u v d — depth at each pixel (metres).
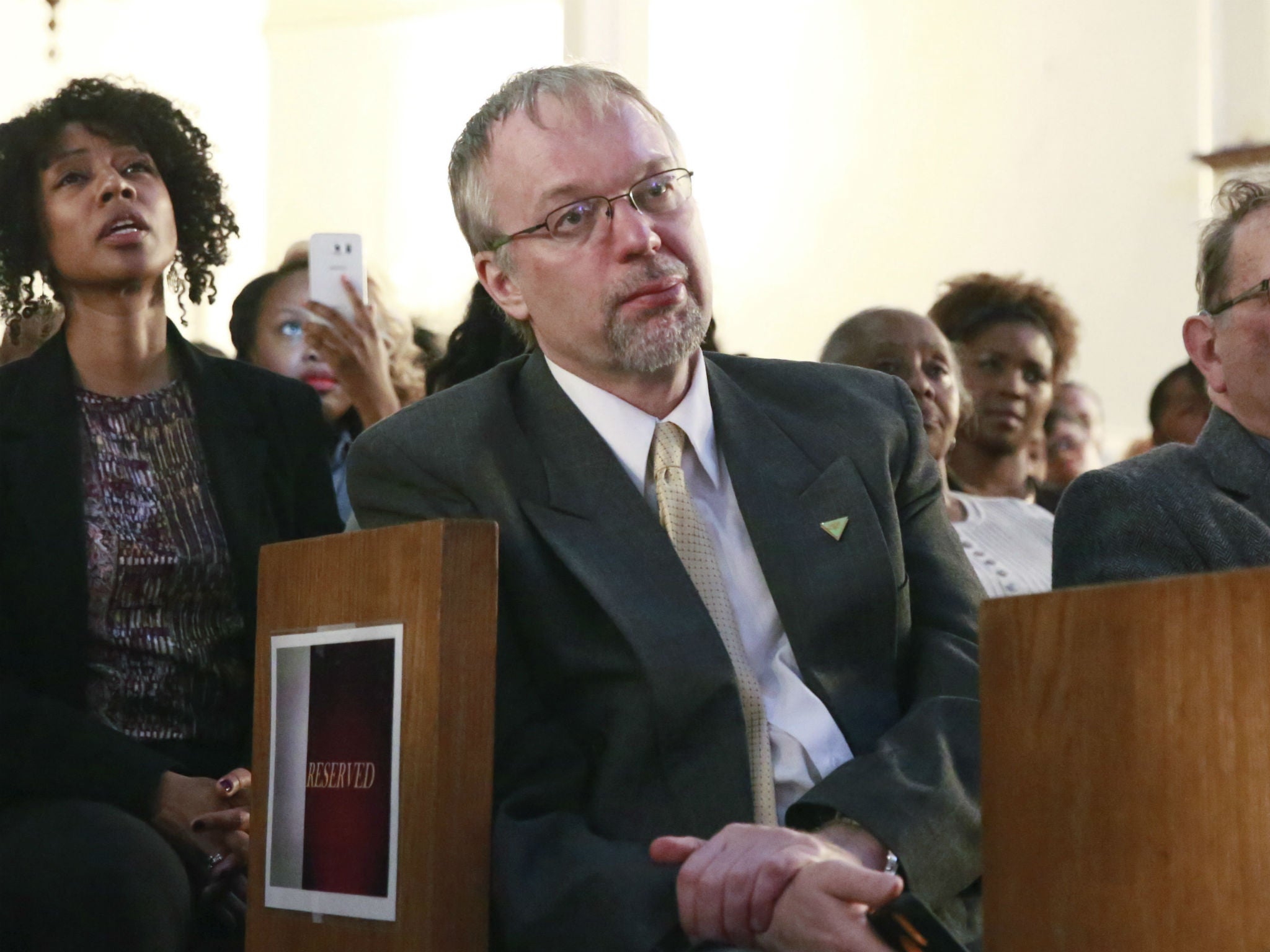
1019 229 12.04
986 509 6.51
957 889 2.71
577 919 2.59
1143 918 1.98
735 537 3.20
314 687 2.73
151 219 4.41
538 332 3.32
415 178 10.55
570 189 3.18
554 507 3.11
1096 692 2.06
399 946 2.47
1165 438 7.73
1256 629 1.88
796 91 12.22
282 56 10.45
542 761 2.97
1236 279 3.51
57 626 4.00
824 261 12.20
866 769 2.76
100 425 4.25
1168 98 11.81
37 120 4.47
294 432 4.50
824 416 3.35
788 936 2.37
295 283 6.09
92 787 3.75
